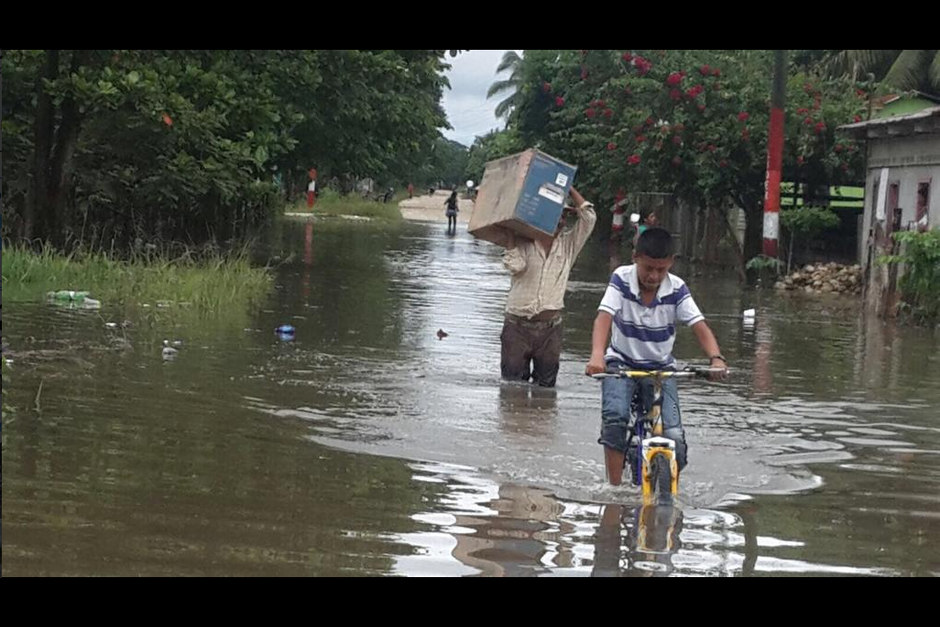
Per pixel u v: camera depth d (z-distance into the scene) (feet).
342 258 87.35
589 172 129.80
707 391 37.50
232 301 54.34
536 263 37.01
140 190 71.10
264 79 74.13
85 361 35.65
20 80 69.72
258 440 26.94
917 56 112.06
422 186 391.45
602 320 23.75
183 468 23.76
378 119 91.97
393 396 33.73
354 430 28.73
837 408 35.06
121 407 29.53
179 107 65.72
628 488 24.08
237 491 22.18
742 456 27.91
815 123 90.38
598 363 22.98
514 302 37.22
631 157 95.91
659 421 23.45
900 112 109.40
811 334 54.65
